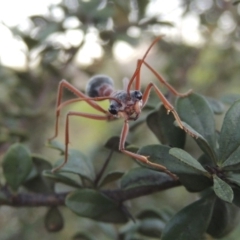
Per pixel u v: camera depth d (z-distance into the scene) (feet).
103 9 0.23
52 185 0.17
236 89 0.33
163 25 0.25
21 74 0.26
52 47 0.24
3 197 0.16
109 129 0.33
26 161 0.16
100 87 0.20
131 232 0.18
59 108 0.17
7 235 0.27
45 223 0.17
